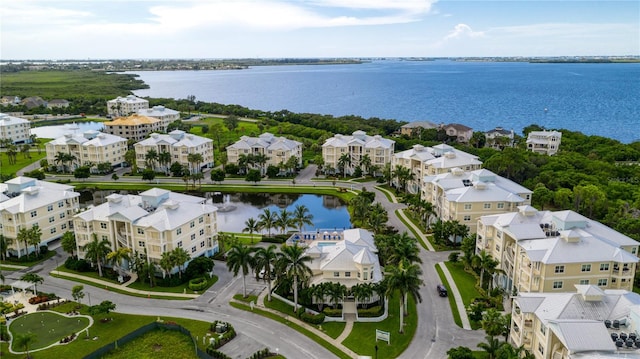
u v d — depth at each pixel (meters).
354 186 197.62
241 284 111.06
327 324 92.94
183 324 93.06
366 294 93.12
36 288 108.69
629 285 91.44
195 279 110.44
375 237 121.00
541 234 99.94
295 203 180.62
